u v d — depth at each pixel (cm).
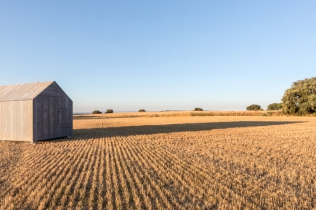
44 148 1452
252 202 627
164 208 582
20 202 620
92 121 4988
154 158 1148
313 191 723
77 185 747
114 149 1411
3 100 1809
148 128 2978
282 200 639
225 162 1078
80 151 1347
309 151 1334
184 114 7944
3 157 1171
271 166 1009
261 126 3078
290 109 6116
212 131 2461
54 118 1875
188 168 958
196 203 619
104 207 600
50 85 1847
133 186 736
